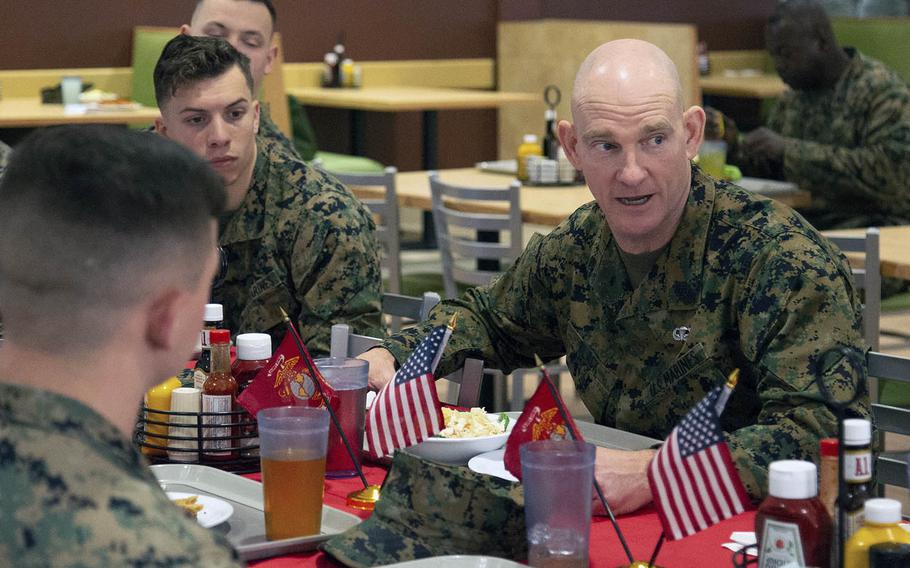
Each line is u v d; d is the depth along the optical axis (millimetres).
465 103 8453
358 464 1942
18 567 1074
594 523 1825
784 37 5672
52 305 1189
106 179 1192
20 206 1196
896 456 3670
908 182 5453
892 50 9312
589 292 2369
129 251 1194
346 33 9531
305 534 1705
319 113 9562
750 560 1626
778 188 5172
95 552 1074
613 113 2154
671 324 2256
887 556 1349
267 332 3037
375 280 3020
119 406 1218
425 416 1938
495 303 2527
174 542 1094
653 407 2297
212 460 2072
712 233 2217
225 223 3010
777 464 1478
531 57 9727
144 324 1228
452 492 1658
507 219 4645
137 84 8367
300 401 2018
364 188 5441
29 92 8391
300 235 2979
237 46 3926
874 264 3854
